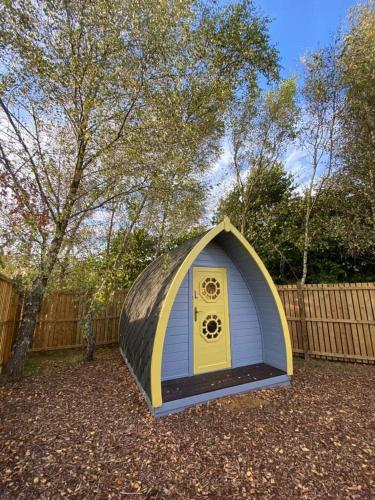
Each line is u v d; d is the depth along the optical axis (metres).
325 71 7.54
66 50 4.15
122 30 4.12
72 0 3.93
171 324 4.32
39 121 4.56
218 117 7.51
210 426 3.12
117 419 3.29
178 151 4.93
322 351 6.20
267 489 2.14
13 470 2.32
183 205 5.32
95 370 5.42
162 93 4.65
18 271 4.76
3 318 5.09
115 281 5.19
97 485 2.18
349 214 7.91
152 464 2.44
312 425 3.12
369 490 2.10
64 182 5.24
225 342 4.79
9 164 4.32
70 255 5.14
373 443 2.74
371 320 5.64
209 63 5.70
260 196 10.48
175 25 4.34
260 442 2.78
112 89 4.36
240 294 5.08
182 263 3.91
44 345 7.14
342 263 8.70
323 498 2.04
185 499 2.04
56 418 3.30
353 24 7.04
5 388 4.33
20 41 3.69
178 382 4.09
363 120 7.36
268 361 4.98
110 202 5.22
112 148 4.57
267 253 9.89
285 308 6.90
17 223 4.15
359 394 4.03
